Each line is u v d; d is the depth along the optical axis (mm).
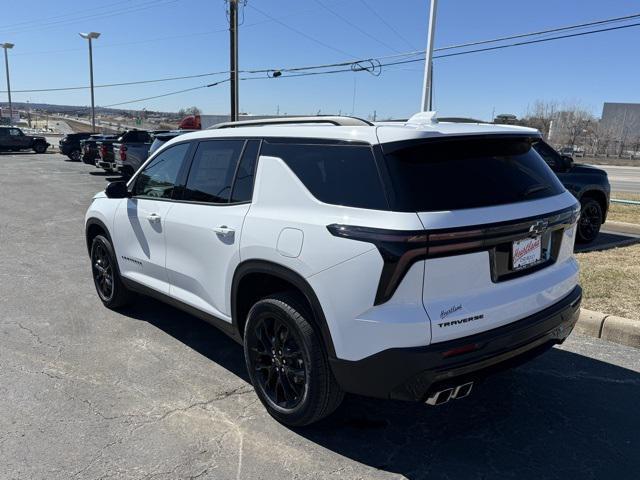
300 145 3260
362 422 3451
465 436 3303
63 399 3686
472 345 2742
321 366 3053
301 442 3225
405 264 2598
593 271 6465
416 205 2656
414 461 3049
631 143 74375
